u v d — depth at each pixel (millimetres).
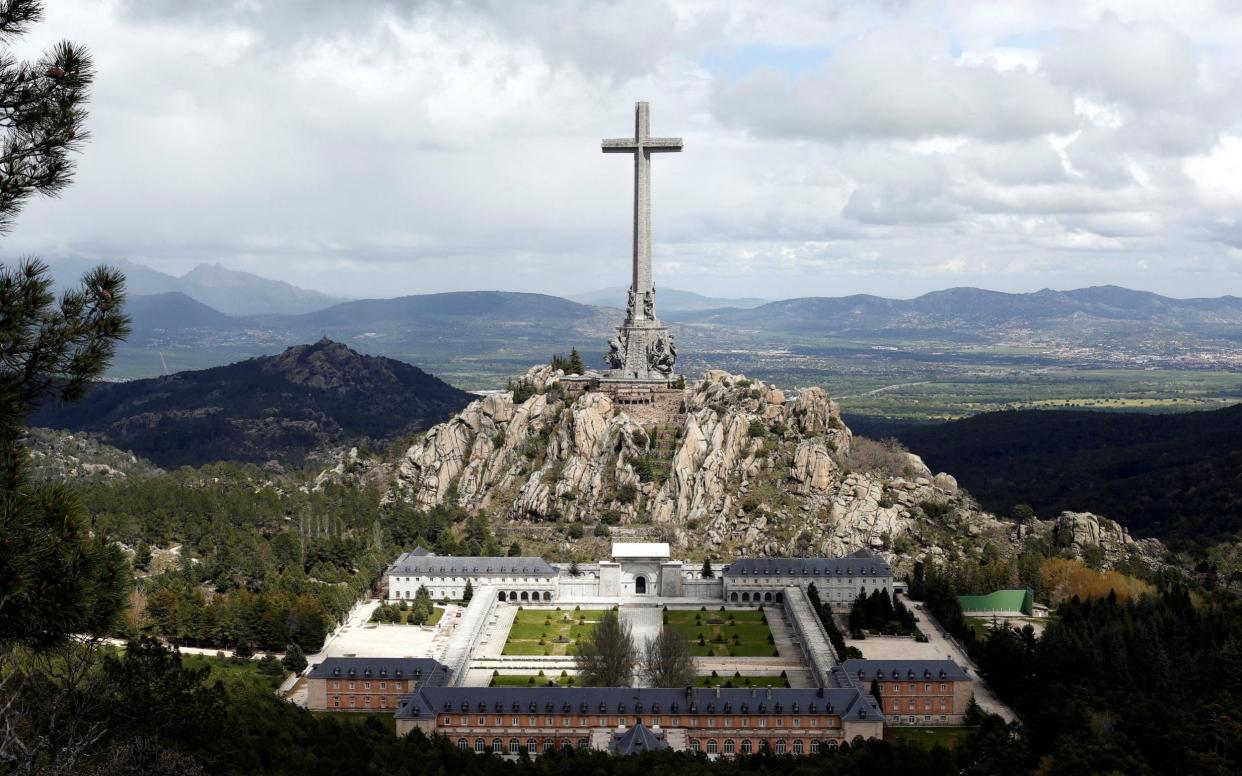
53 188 114438
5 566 100562
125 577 112312
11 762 125750
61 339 115875
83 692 152500
